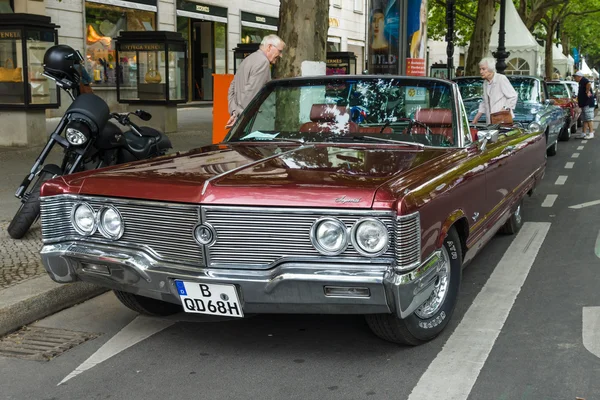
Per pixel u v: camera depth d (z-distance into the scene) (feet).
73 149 19.89
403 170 12.66
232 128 17.43
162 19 81.71
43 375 12.41
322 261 11.32
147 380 12.13
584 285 17.39
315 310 11.69
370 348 13.39
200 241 11.75
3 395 11.60
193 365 12.76
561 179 36.47
